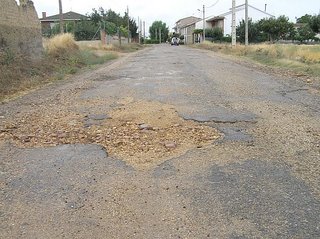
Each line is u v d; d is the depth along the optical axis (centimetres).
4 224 364
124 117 757
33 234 346
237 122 704
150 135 630
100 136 632
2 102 972
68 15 6194
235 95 975
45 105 918
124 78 1387
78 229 353
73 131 668
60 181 459
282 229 344
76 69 1764
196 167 491
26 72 1377
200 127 673
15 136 646
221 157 525
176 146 572
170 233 342
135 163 510
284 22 5150
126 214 377
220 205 390
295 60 1808
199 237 335
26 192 431
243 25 5334
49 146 593
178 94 999
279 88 1081
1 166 513
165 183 445
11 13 1460
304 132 633
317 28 5191
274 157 522
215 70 1595
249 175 463
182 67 1777
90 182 454
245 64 1898
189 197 409
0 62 1287
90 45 3291
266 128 661
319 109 802
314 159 511
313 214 368
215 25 7006
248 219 362
